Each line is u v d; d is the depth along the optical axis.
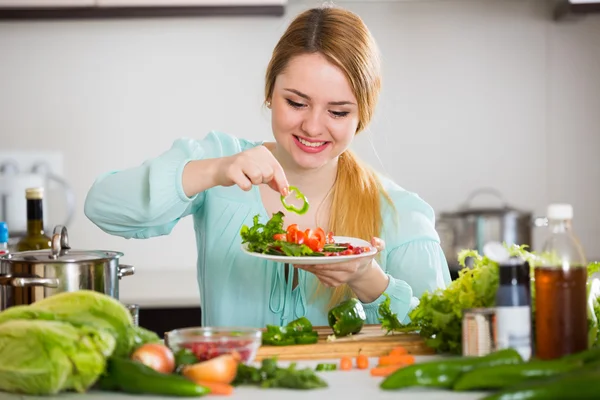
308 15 2.55
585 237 5.73
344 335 2.29
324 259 2.25
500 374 1.74
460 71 5.71
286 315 2.71
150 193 2.48
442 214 5.22
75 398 1.79
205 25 5.60
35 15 5.11
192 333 1.99
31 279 2.20
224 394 1.77
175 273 5.42
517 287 1.96
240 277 2.73
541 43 5.71
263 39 5.61
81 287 2.25
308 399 1.73
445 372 1.78
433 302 2.17
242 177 2.38
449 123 5.71
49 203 5.57
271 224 2.37
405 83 5.70
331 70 2.46
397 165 5.71
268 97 2.64
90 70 5.58
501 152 5.73
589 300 2.12
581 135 5.72
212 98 5.63
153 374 1.78
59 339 1.78
